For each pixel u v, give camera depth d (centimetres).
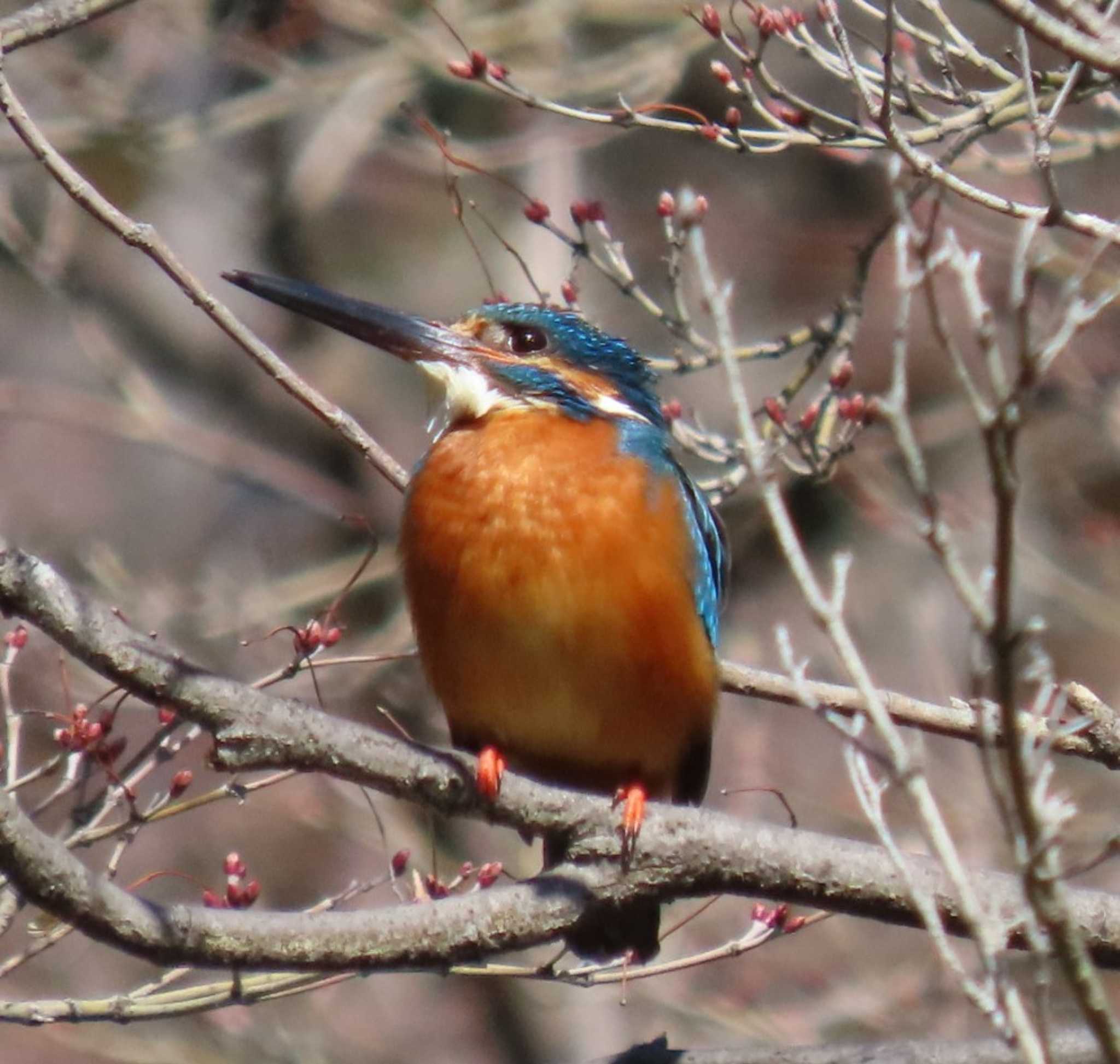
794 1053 632
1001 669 443
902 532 1312
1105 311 1352
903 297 459
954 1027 1183
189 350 1752
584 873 640
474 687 739
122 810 775
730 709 1340
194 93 1695
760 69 772
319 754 595
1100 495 1421
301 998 1378
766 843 648
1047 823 454
